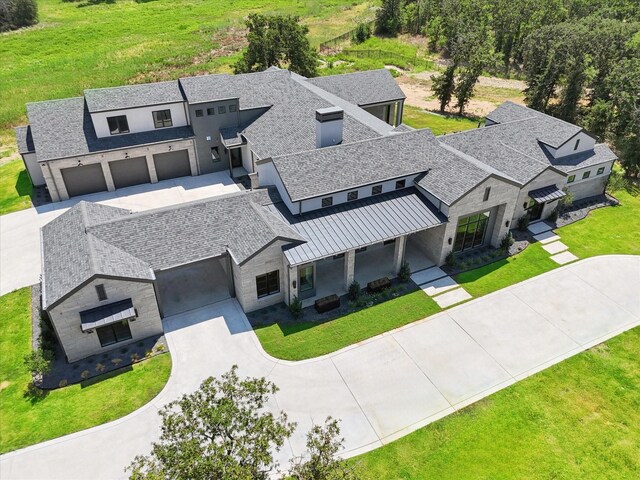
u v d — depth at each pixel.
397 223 28.80
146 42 84.81
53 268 24.56
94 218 27.42
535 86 54.19
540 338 25.78
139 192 40.06
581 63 49.50
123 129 39.41
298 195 28.12
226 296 28.58
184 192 40.06
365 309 27.72
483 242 33.19
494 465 19.41
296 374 23.44
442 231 29.89
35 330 26.20
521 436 20.61
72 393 22.45
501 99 63.84
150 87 40.44
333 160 30.38
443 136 36.59
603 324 26.72
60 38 88.81
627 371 23.83
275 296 27.84
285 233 26.72
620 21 70.69
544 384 23.08
